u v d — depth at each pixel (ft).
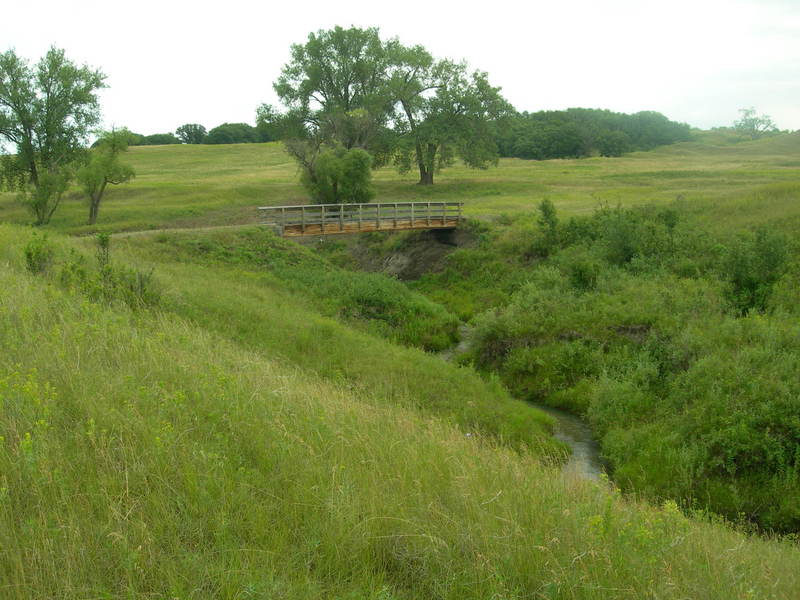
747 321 56.13
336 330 57.36
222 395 22.03
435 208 118.11
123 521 13.55
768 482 36.76
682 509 35.37
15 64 145.38
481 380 54.13
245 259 91.30
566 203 144.77
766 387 41.78
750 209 96.99
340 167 143.33
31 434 16.69
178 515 14.23
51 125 148.97
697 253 81.71
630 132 413.59
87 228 127.13
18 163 151.64
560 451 43.24
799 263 70.69
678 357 53.72
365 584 12.98
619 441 44.16
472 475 19.21
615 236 85.71
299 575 12.84
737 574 16.10
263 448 18.47
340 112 169.17
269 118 177.27
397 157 188.44
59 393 19.90
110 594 11.35
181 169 251.60
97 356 24.94
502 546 14.43
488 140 187.32
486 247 107.86
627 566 14.06
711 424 41.04
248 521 14.49
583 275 78.13
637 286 73.31
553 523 16.07
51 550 12.20
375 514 15.24
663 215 95.04
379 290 81.35
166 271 71.15
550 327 65.21
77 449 16.46
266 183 197.26
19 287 35.12
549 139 352.69
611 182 190.60
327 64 179.63
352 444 20.59
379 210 107.86
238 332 50.88
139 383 22.75
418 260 115.55
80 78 150.00
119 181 143.13
